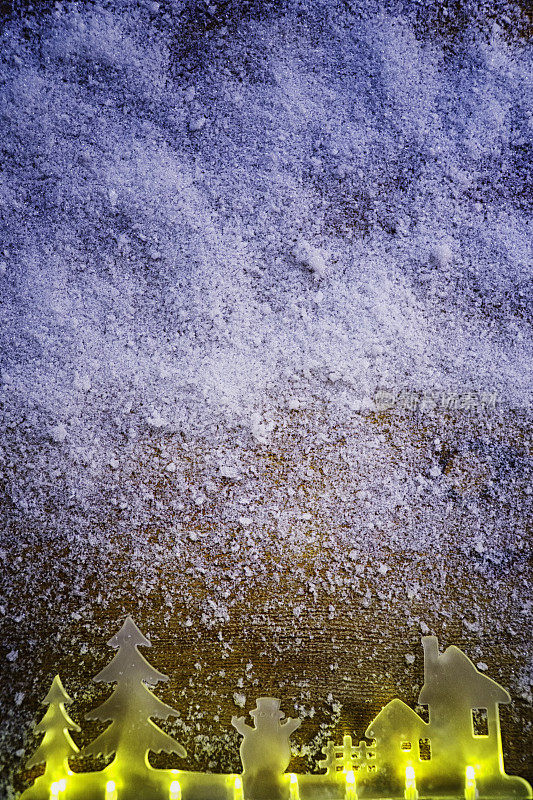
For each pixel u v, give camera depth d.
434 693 0.60
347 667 0.63
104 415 0.65
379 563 0.64
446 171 0.65
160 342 0.65
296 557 0.64
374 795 0.59
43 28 0.66
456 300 0.65
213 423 0.65
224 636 0.63
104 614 0.63
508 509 0.64
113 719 0.60
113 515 0.64
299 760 0.62
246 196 0.66
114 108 0.66
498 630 0.63
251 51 0.66
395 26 0.66
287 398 0.65
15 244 0.65
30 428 0.65
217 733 0.62
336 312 0.65
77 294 0.65
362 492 0.64
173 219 0.65
